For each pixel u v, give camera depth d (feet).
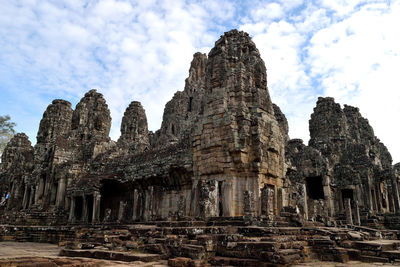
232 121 82.38
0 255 50.29
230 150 80.28
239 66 90.12
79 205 132.57
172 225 62.54
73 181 137.08
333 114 173.78
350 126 197.47
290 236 48.34
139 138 230.07
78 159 151.53
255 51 96.84
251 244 41.52
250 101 87.15
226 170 80.43
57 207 134.10
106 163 139.23
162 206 101.86
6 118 165.48
